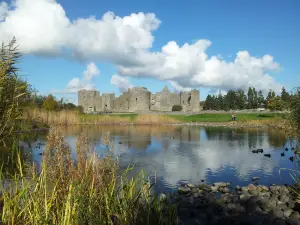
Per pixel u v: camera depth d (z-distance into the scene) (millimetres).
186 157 13648
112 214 4184
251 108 98750
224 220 5895
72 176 4461
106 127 34344
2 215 3203
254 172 10594
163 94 84000
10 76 3811
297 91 7883
